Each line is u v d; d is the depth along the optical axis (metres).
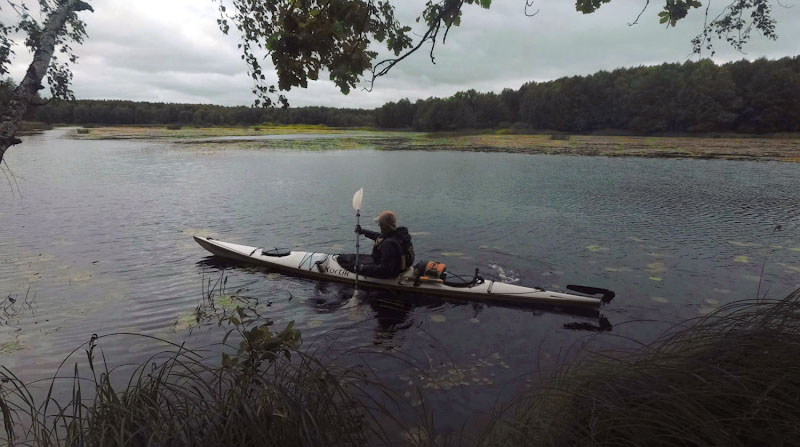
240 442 2.37
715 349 2.83
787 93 48.22
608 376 2.77
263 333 2.87
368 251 7.89
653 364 2.79
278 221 10.09
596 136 54.44
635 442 2.32
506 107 75.50
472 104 79.00
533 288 5.74
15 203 11.96
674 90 54.56
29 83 2.85
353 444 2.67
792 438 2.13
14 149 31.02
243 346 2.88
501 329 4.90
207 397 2.97
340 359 4.20
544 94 67.19
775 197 12.57
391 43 2.96
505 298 5.64
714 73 52.75
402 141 44.09
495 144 38.44
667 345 3.24
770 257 7.18
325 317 5.23
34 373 3.93
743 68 53.78
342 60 2.57
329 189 14.45
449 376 3.90
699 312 5.22
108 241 8.37
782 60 53.09
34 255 7.46
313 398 2.82
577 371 3.17
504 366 4.09
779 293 5.71
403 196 13.20
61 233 8.91
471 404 3.46
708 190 13.84
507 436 2.59
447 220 10.09
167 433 2.34
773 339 2.71
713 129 52.53
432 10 2.71
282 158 25.55
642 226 9.41
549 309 5.43
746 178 16.30
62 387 3.71
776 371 2.47
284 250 7.23
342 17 2.38
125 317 5.14
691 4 2.73
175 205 11.81
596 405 2.53
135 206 11.66
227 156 26.52
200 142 40.03
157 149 31.55
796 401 2.25
